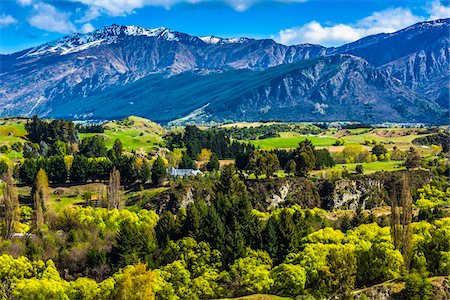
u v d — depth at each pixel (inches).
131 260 4803.2
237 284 4434.1
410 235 4325.8
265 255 4744.1
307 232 5241.1
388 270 4119.1
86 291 4217.5
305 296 3816.4
